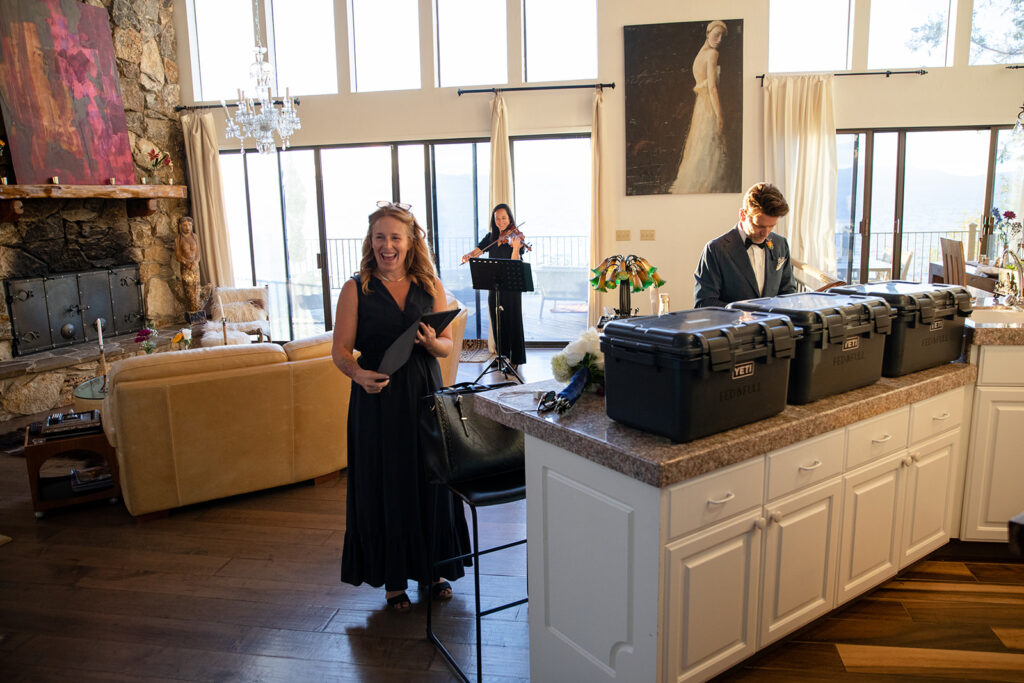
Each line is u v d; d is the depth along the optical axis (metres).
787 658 2.12
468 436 2.14
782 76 6.49
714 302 3.09
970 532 2.67
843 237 6.91
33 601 2.63
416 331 2.19
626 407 1.77
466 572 2.78
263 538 3.13
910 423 2.31
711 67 6.59
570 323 7.51
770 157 6.59
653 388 1.68
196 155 7.29
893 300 2.30
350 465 2.42
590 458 1.71
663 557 1.60
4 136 5.45
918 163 6.73
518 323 5.95
